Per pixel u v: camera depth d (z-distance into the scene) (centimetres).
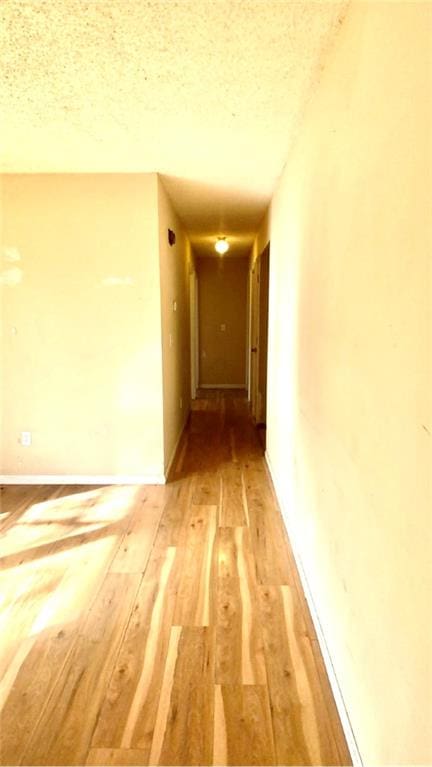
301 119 205
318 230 172
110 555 228
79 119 206
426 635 78
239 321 720
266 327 472
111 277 301
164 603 190
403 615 89
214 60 156
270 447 351
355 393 121
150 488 317
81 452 323
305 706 140
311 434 187
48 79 170
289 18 133
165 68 161
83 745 128
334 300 146
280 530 254
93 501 295
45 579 207
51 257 299
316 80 169
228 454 395
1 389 316
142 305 304
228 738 130
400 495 90
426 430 78
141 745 128
